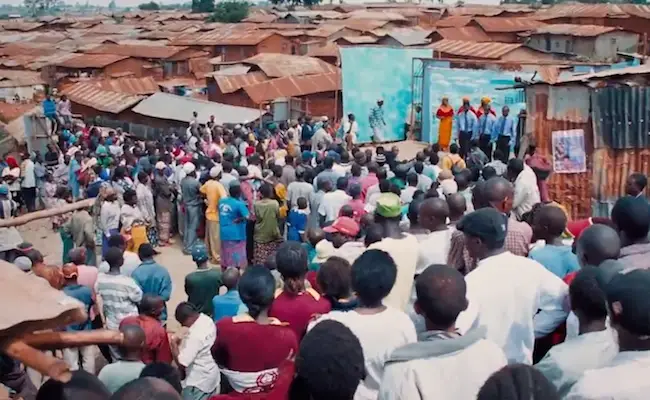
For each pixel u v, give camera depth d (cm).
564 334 567
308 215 1375
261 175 1681
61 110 3138
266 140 2298
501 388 299
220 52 5569
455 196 859
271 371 533
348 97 2844
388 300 659
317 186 1345
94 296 966
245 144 2095
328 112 3331
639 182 938
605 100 1533
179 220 1695
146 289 1007
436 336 438
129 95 3284
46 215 552
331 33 5775
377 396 445
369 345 485
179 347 765
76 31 8269
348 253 880
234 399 523
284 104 3194
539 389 298
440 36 4856
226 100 3434
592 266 503
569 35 4022
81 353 923
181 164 1748
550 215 665
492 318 528
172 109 2972
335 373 356
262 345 530
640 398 366
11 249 1026
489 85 2712
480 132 2266
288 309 639
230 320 548
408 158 2602
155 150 1994
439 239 717
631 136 1536
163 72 5038
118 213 1365
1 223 529
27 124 2609
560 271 656
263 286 550
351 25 6375
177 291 1412
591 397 373
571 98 1568
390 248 674
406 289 664
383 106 2902
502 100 2706
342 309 659
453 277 439
